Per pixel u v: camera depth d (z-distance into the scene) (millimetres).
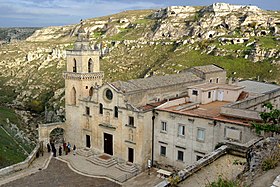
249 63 140500
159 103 63000
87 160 62469
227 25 193750
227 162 21203
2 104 180875
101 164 60000
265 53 140125
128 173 56156
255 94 63875
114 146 62844
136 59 190750
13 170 56344
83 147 69312
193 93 62656
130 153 60094
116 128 61781
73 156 64812
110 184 52375
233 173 19438
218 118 49250
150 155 59344
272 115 29797
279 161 18734
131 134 59188
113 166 59656
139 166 57969
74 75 68438
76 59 68438
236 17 198000
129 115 58938
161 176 54781
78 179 54312
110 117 62969
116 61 194125
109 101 62625
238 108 49250
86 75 67875
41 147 67188
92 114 66500
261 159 19047
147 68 172875
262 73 130125
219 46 162500
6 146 83438
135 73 172250
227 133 47594
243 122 46469
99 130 65500
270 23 179375
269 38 158500
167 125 56312
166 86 66750
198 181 18234
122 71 178875
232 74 135875
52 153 66188
